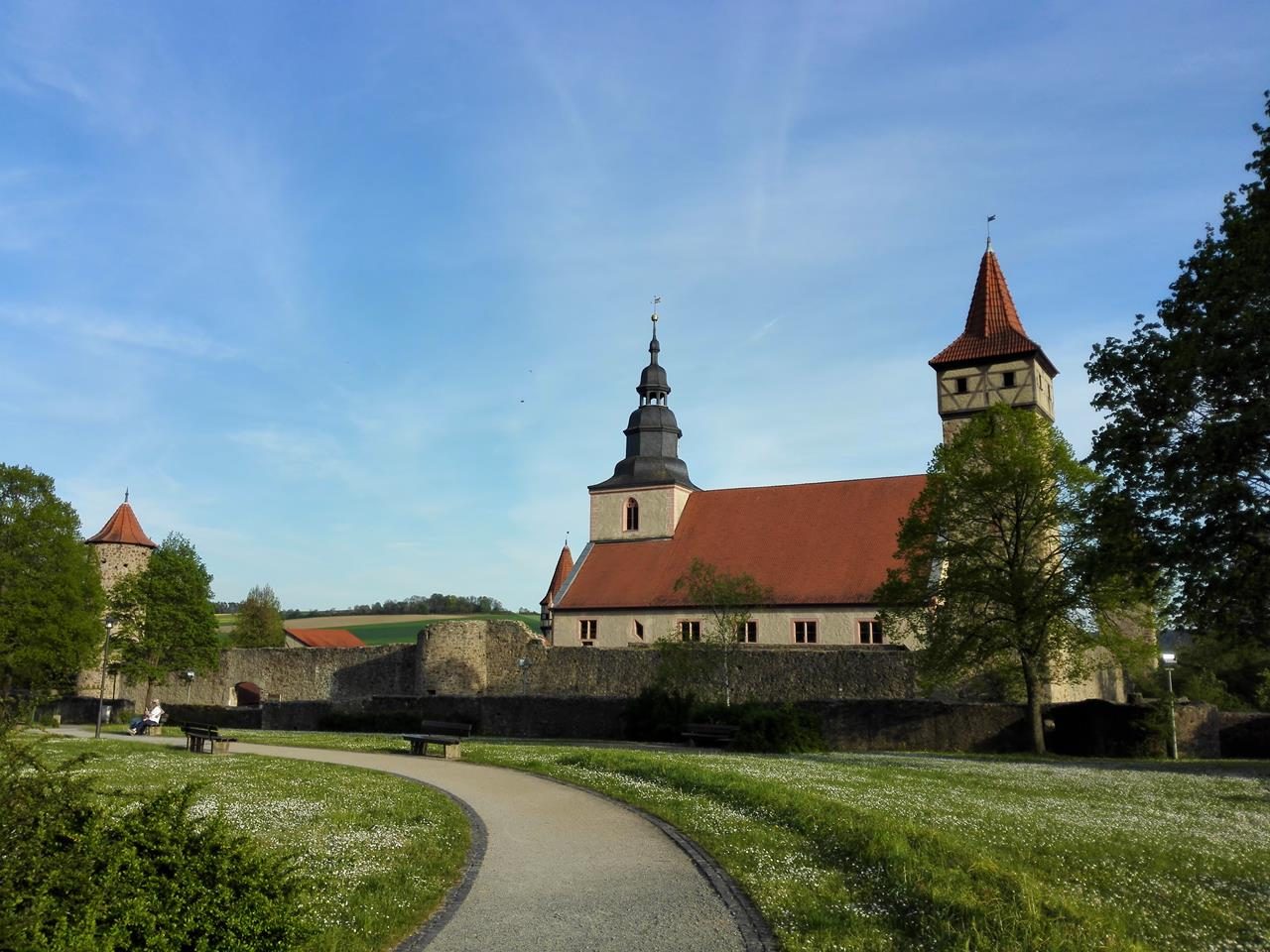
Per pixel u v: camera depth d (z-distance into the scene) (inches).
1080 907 384.5
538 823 588.1
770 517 2135.8
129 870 266.4
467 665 1971.0
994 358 1978.3
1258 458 868.6
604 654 1861.5
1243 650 1051.3
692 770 768.3
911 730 1323.8
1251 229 893.2
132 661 2379.4
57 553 2091.5
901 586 1369.3
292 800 682.8
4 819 255.1
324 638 3976.4
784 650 1676.9
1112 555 995.9
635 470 2289.6
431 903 404.2
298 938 295.3
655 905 396.2
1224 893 454.6
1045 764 1083.3
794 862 464.4
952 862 434.9
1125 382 1016.2
